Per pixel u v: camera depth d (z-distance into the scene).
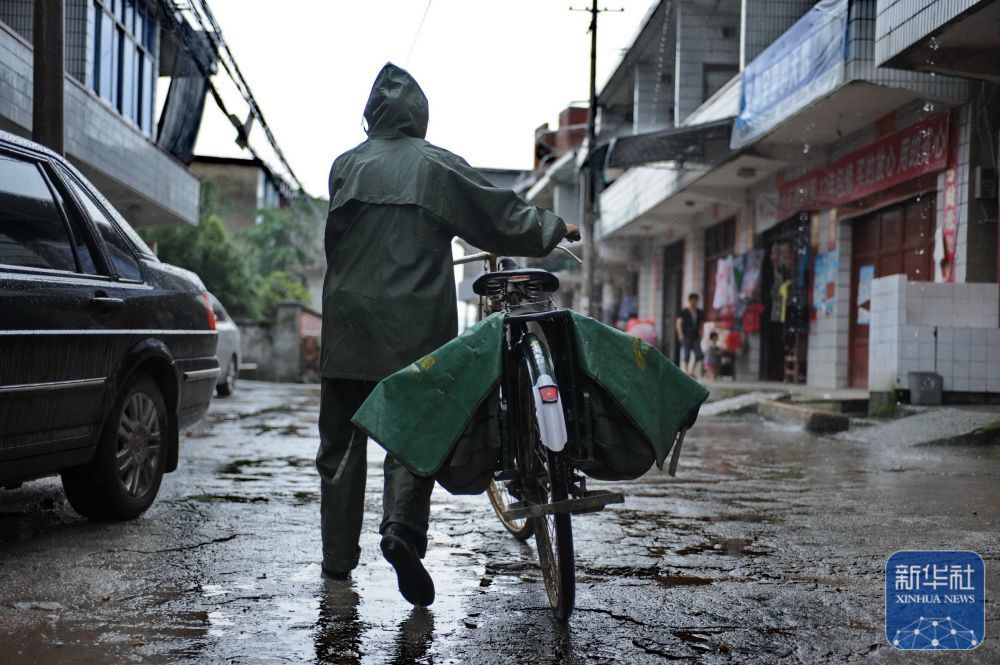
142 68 16.48
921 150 10.82
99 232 4.14
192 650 2.44
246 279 29.66
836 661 2.41
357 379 2.88
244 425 9.26
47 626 2.60
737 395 12.66
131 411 4.19
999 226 9.82
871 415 9.52
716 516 4.46
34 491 4.88
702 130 13.19
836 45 10.09
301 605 2.87
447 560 3.52
